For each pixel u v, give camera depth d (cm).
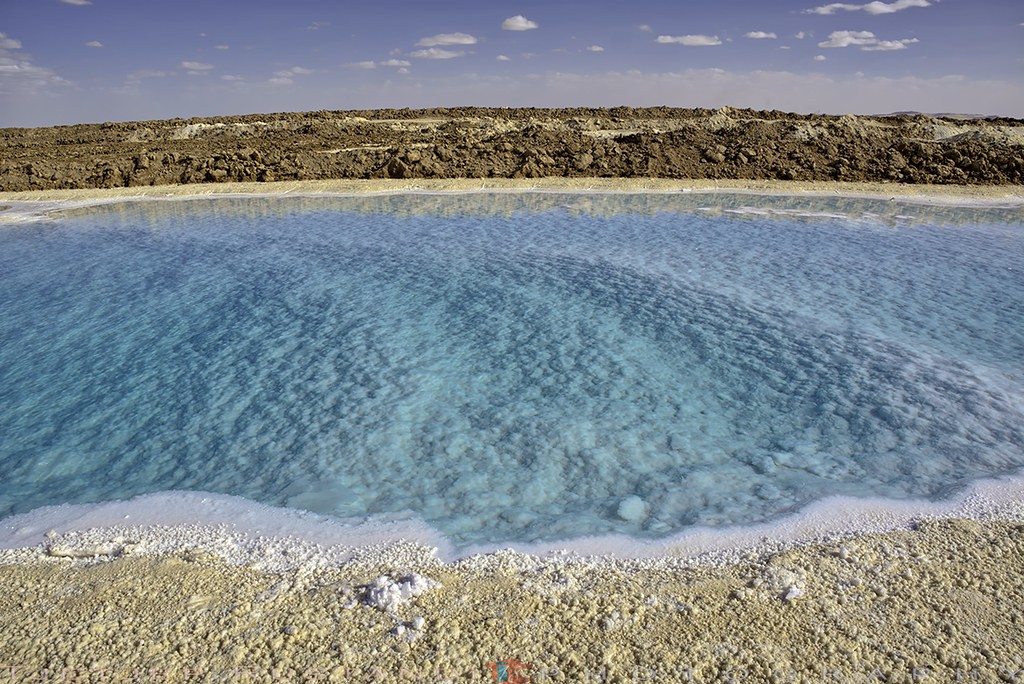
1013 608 586
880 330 1278
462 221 2180
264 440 946
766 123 3180
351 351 1223
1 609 604
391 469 871
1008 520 720
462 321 1348
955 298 1444
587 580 639
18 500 820
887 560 655
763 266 1669
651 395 1050
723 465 868
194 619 583
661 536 719
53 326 1363
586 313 1379
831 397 1030
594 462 880
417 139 3538
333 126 4181
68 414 1027
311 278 1628
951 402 1004
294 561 681
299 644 551
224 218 2275
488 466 874
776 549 684
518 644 550
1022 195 2431
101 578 648
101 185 2762
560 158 2889
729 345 1221
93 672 521
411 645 549
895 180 2634
